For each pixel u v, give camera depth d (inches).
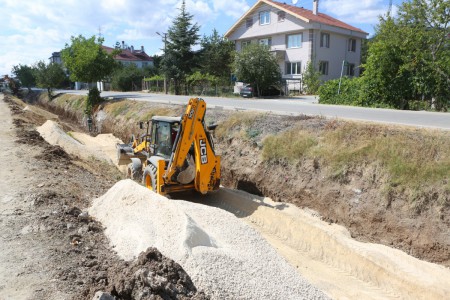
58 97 1589.6
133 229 223.5
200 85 1444.4
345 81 792.3
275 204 380.2
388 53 685.9
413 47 685.9
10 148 486.0
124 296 159.9
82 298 159.8
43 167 394.6
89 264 190.1
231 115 538.9
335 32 1437.0
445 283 245.6
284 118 479.2
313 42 1379.2
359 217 321.1
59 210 263.3
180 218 216.2
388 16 730.2
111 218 255.1
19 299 158.4
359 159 344.2
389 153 329.7
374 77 708.0
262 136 453.1
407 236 288.4
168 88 1647.4
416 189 296.2
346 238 303.3
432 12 715.4
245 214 369.7
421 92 667.4
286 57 1465.3
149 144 434.9
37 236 222.8
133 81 2018.9
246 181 433.4
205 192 366.3
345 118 463.8
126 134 785.6
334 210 340.5
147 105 833.5
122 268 175.8
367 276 263.9
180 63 1576.0
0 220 245.8
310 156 383.2
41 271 181.3
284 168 400.8
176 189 369.7
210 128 379.2
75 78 1146.7
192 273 177.2
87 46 1141.1
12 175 356.5
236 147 471.2
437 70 646.5
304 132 417.7
